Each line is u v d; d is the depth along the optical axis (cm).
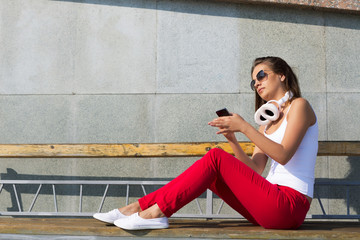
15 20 398
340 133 376
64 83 391
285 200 212
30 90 391
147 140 383
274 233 210
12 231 225
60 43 395
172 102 385
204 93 384
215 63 387
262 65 247
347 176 373
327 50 384
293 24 387
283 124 231
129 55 391
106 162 385
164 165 383
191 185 215
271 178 231
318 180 374
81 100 389
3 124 390
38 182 351
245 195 214
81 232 221
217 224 252
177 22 392
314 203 373
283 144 215
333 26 386
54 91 390
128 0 396
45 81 392
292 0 376
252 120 379
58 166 386
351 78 380
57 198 385
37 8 398
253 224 247
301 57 384
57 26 396
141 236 217
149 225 215
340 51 383
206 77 386
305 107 225
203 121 382
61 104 390
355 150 319
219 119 222
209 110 383
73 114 388
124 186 384
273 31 387
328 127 377
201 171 215
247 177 213
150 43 391
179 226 232
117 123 386
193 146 331
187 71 387
